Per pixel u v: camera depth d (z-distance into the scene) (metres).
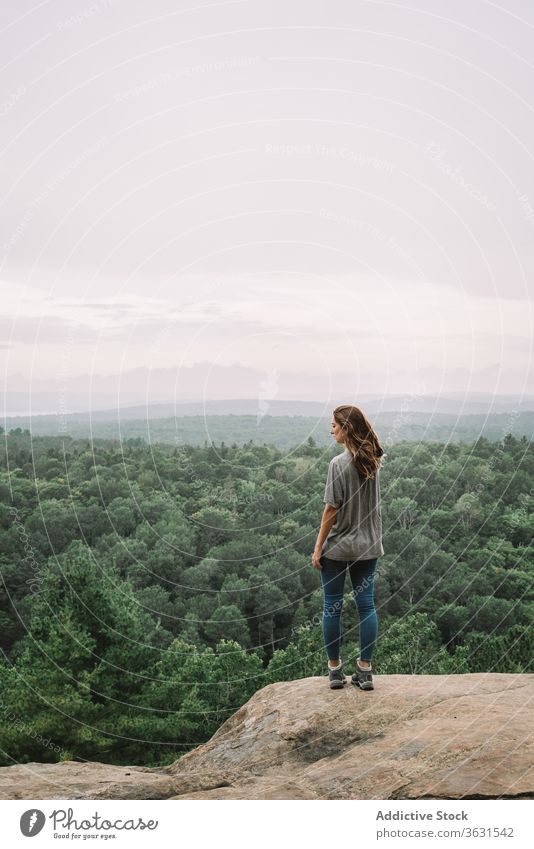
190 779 3.84
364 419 4.42
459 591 38.81
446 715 4.21
